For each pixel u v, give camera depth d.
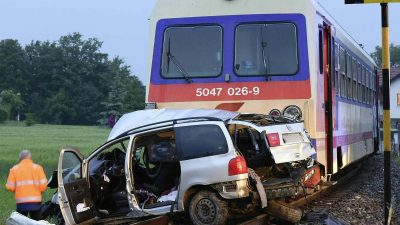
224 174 18.20
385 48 20.66
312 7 23.45
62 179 19.42
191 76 23.61
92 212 20.28
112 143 20.42
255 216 20.95
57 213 22.70
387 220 21.02
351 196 30.56
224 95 23.31
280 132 19.89
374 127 49.19
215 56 23.59
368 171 47.31
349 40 34.00
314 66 23.12
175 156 19.75
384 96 20.88
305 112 22.88
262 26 23.45
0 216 26.11
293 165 20.53
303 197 24.53
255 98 23.16
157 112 21.86
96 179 21.05
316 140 23.02
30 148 98.81
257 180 18.80
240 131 20.97
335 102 27.83
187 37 23.89
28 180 24.23
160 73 23.84
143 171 20.98
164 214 19.06
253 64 23.36
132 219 19.94
